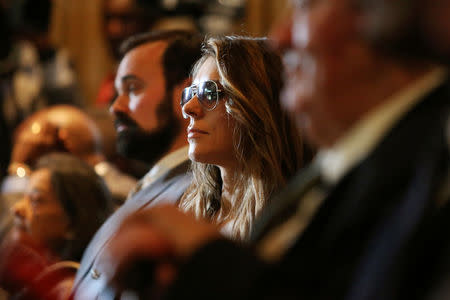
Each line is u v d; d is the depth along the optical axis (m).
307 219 1.95
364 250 1.80
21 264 4.76
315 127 1.94
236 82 3.55
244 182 3.61
